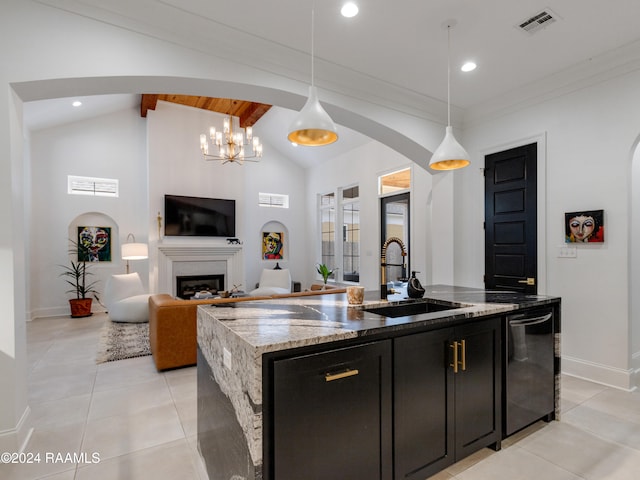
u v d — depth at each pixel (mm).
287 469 1355
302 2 2355
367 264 6578
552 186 3504
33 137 6109
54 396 2914
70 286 6398
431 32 2707
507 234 3906
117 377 3342
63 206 6348
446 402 1882
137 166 6945
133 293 5754
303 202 8664
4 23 2072
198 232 7062
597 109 3180
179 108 7008
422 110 3980
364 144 6680
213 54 2725
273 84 3000
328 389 1464
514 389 2221
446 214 4430
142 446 2201
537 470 1957
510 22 2586
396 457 1683
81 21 2262
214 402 1792
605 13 2480
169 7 2400
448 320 1864
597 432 2354
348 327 1599
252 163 8102
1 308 2023
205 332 2004
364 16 2514
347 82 3381
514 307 2207
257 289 7234
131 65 2408
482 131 4164
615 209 3057
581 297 3281
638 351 3275
